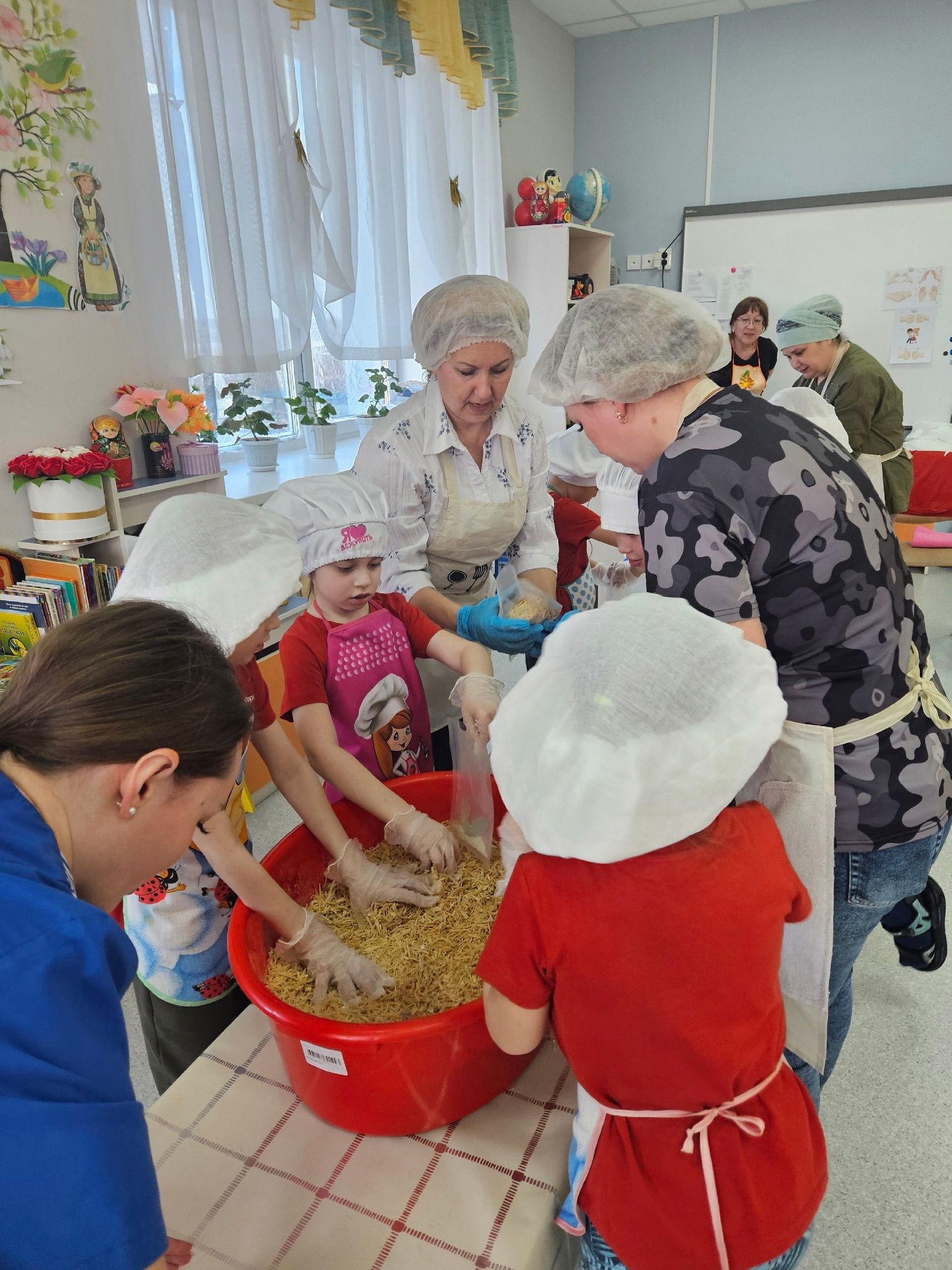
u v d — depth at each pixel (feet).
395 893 3.81
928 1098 5.47
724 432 3.44
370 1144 2.97
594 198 15.92
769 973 2.48
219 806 2.18
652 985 2.33
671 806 2.22
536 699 2.37
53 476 7.42
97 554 8.17
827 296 12.41
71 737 1.84
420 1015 3.25
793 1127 2.58
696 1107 2.43
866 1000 6.32
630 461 4.18
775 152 16.69
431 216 12.05
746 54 16.33
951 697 10.94
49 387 7.84
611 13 16.10
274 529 3.39
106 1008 1.72
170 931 3.84
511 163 15.65
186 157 8.46
